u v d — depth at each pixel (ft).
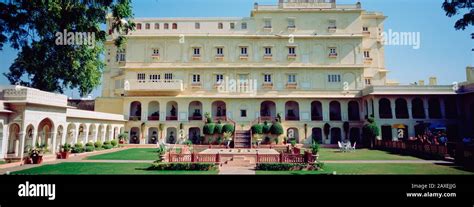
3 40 54.80
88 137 103.40
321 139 133.90
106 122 113.91
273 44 137.08
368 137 113.29
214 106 138.62
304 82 134.92
